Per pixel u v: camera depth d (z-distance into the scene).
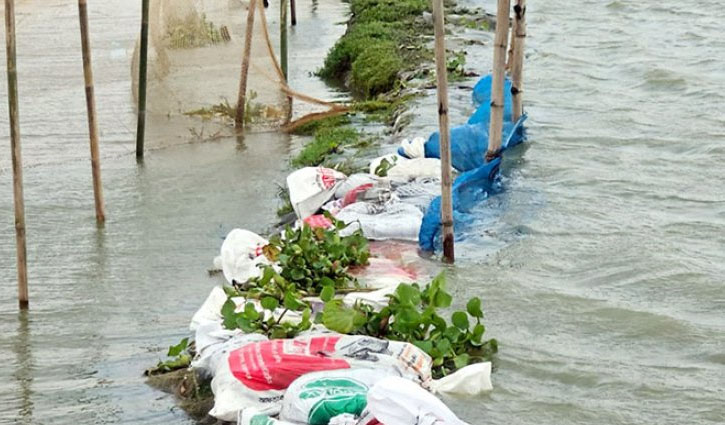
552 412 8.40
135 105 19.03
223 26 18.06
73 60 22.27
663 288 10.83
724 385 8.83
